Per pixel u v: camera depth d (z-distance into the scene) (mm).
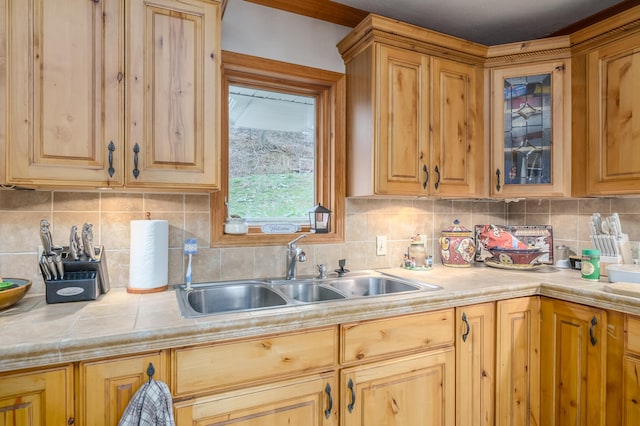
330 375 1281
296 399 1223
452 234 2197
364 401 1338
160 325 1062
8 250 1397
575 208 2176
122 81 1274
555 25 2104
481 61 2021
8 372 918
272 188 1964
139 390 1020
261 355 1174
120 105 1271
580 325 1557
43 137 1181
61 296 1297
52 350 934
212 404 1101
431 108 1878
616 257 1772
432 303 1459
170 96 1342
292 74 1894
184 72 1363
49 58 1188
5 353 896
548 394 1671
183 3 1362
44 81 1182
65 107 1206
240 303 1669
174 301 1339
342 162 2012
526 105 1988
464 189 1977
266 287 1646
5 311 1195
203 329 1084
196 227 1690
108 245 1544
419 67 1850
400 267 2164
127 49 1280
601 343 1475
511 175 2014
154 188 1365
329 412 1273
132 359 1029
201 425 1090
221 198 1762
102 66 1251
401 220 2197
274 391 1186
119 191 1543
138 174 1294
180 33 1359
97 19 1246
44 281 1311
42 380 947
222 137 1794
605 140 1752
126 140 1280
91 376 989
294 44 1904
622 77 1684
